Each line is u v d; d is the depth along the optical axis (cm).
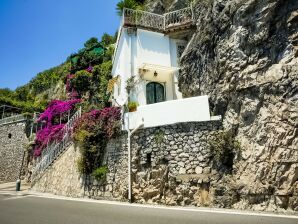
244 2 1180
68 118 2495
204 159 1170
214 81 1306
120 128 1423
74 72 2908
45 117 2698
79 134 1538
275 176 988
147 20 1841
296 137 982
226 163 1124
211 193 1106
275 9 1106
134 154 1330
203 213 908
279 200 958
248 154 1070
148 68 1730
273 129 1029
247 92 1136
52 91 3972
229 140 1134
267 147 1027
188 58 1569
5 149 3025
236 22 1208
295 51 1062
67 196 1565
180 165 1205
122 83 1806
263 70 1107
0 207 1116
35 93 4356
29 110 3591
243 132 1123
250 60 1145
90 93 2572
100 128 1492
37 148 2562
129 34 1800
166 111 1306
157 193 1203
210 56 1373
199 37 1520
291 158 973
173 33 1866
